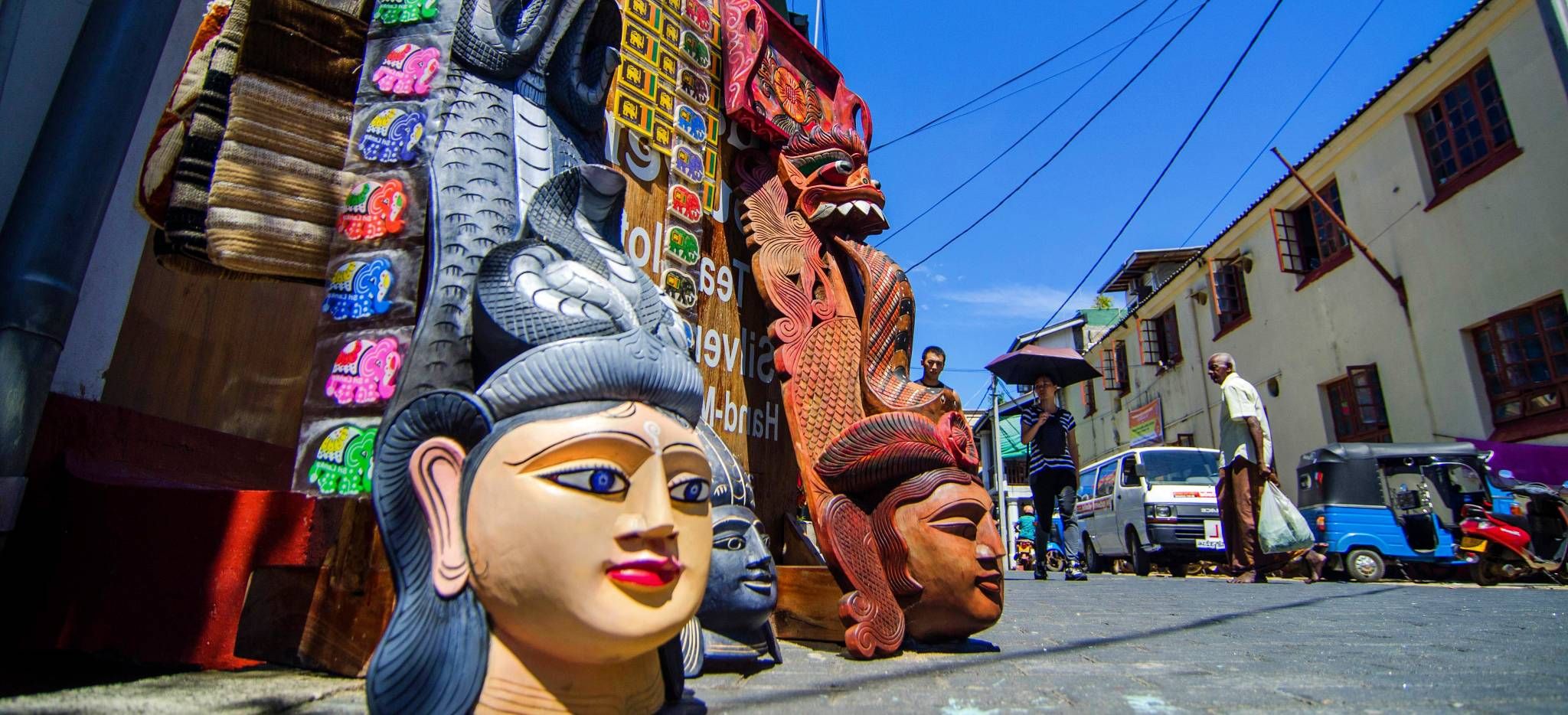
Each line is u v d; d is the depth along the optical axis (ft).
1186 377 64.34
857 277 12.20
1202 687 6.94
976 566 9.21
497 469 4.68
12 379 6.76
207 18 9.22
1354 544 30.32
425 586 4.83
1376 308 42.70
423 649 4.67
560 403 4.84
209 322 12.06
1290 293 50.21
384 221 7.38
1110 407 82.02
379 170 7.56
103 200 7.45
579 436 4.65
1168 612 14.97
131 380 10.64
